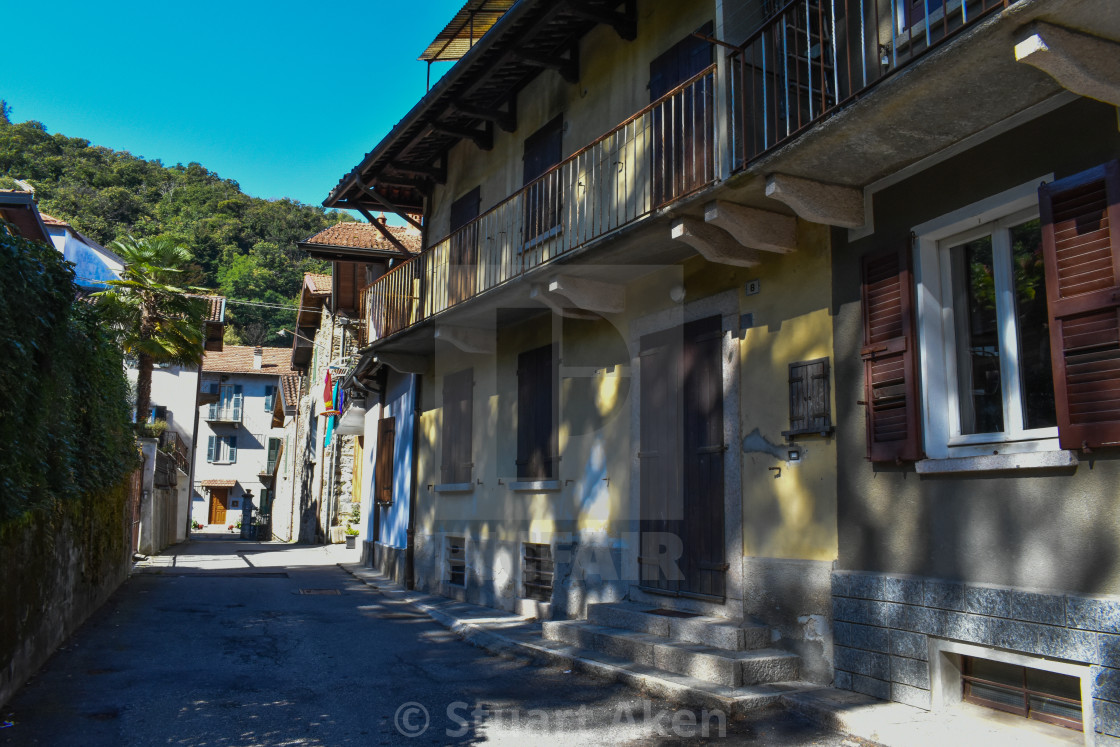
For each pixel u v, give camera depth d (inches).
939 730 196.5
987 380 214.5
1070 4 158.1
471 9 434.0
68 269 257.8
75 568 337.4
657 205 299.4
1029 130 198.8
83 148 3289.9
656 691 250.1
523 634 346.9
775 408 274.1
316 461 1164.5
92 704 231.0
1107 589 175.0
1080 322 181.2
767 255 283.3
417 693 255.3
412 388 583.8
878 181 240.4
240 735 207.6
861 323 241.3
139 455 570.9
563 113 410.0
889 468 230.1
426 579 527.5
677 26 331.0
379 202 593.3
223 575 589.9
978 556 203.8
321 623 387.5
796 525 262.2
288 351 2282.2
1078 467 182.2
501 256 452.8
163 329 877.8
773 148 229.3
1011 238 210.4
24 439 226.4
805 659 252.7
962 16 202.5
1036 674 196.5
